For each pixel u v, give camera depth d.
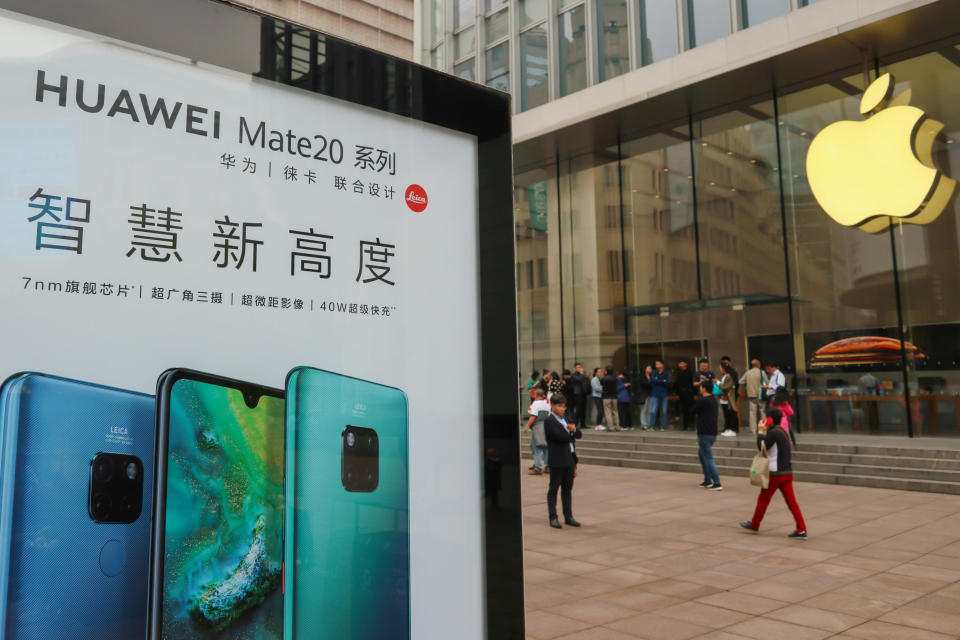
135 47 1.24
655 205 17.77
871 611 4.92
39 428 1.07
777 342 15.27
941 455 10.53
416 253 1.62
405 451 1.54
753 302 15.62
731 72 14.66
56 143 1.14
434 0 22.69
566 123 17.62
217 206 1.32
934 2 11.94
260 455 1.31
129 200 1.21
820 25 13.41
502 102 1.85
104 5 1.21
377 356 1.52
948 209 12.98
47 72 1.14
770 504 9.31
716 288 16.47
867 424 13.83
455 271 1.69
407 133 1.64
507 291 1.78
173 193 1.26
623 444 14.51
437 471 1.59
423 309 1.61
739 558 6.47
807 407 14.69
